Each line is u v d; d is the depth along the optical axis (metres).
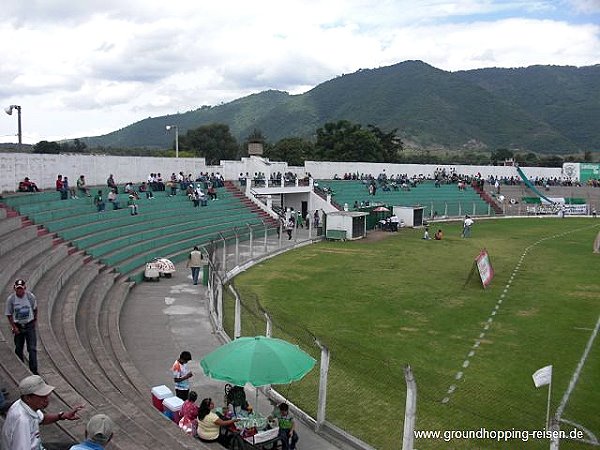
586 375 16.14
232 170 58.91
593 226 58.34
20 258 20.09
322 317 22.05
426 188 73.56
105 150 95.81
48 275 20.75
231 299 23.75
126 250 29.19
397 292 26.77
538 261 36.22
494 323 21.58
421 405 13.07
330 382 13.96
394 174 81.25
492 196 77.50
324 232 46.75
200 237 37.56
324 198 57.34
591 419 13.19
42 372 11.76
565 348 18.61
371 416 12.46
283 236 45.81
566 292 27.16
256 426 11.39
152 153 95.56
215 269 21.52
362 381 14.16
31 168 34.09
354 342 18.70
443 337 19.66
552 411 13.54
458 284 28.81
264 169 61.81
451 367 16.52
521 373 16.20
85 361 13.60
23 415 6.29
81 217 30.25
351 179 73.44
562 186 91.06
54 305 18.36
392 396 13.45
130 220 34.72
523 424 12.60
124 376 14.27
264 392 14.27
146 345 18.02
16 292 11.54
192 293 25.36
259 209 51.06
